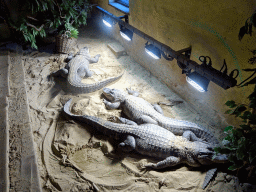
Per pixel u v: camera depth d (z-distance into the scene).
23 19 7.29
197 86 4.18
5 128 4.73
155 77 6.86
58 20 7.71
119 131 4.55
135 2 6.43
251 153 2.85
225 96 4.48
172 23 5.21
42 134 4.86
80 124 5.09
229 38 3.87
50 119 5.27
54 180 3.93
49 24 7.86
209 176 3.82
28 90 6.21
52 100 5.80
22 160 4.12
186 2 4.52
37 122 5.16
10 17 8.31
